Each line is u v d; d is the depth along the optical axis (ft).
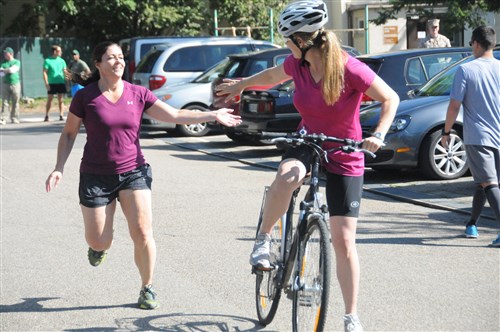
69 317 21.94
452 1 80.59
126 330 20.74
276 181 18.44
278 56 59.62
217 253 28.32
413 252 27.45
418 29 122.83
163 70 69.72
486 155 27.81
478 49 28.22
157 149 59.57
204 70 70.28
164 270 26.23
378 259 26.63
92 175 21.63
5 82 85.56
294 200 19.98
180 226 32.89
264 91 52.95
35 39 112.78
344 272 18.29
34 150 59.67
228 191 40.78
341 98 18.15
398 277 24.50
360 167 18.44
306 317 18.39
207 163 51.52
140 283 25.08
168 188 41.88
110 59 21.20
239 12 116.47
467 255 26.94
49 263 27.68
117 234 32.04
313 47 17.84
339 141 17.84
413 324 20.36
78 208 37.35
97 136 21.40
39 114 99.14
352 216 18.31
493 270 25.08
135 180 21.83
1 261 28.04
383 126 17.62
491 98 27.81
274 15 117.60
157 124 66.18
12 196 40.65
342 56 17.99
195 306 22.54
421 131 41.16
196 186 42.42
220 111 21.74
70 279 25.67
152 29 117.50
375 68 48.67
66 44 116.88
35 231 32.71
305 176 18.83
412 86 48.26
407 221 32.55
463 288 23.30
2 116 86.07
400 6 89.25
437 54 49.39
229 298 23.20
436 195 37.81
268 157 53.42
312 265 18.19
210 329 20.62
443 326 20.20
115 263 27.53
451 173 42.11
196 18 115.96
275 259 20.15
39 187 43.09
